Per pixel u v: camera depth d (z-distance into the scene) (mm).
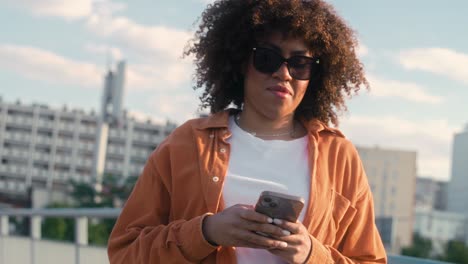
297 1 1947
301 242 1685
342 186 1948
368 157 84188
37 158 105000
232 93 2162
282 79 1901
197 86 2217
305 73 1928
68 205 74812
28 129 105188
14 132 104938
